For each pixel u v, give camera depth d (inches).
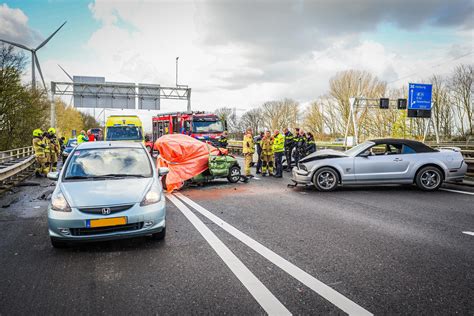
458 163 362.3
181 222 245.1
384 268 156.3
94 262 169.0
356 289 135.7
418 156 366.6
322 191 378.6
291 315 117.0
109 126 704.4
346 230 219.8
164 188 396.2
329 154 386.0
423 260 165.3
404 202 308.2
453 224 230.5
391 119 2046.0
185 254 178.5
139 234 186.7
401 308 120.8
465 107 1945.1
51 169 579.2
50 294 134.6
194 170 408.2
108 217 179.5
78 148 246.8
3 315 118.6
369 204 302.5
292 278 147.1
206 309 121.7
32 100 1200.8
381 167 368.5
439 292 132.3
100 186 199.2
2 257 177.6
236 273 152.9
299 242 196.2
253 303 125.6
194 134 839.7
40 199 353.1
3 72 1082.1
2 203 332.5
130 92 1288.1
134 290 137.4
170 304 125.6
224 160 435.8
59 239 180.1
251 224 238.2
